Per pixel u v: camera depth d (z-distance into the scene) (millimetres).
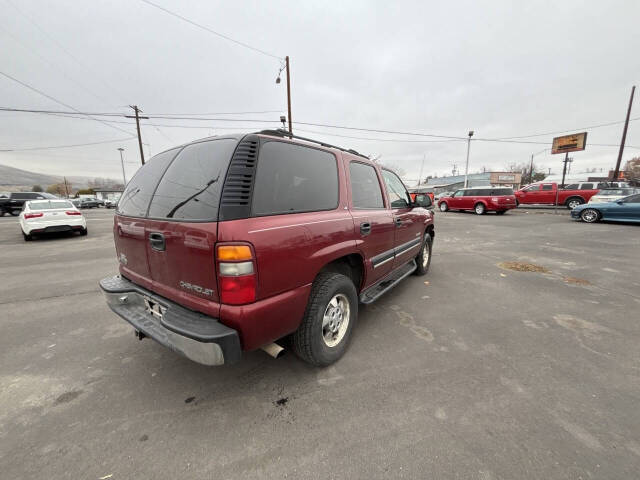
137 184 2539
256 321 1764
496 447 1663
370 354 2627
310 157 2324
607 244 7848
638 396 2072
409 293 4180
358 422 1863
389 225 3250
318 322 2219
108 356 2631
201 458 1621
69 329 3148
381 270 3201
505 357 2572
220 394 2135
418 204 4055
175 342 1811
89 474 1526
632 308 3633
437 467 1548
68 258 6594
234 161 1784
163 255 2016
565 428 1792
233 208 1695
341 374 2348
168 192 2082
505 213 18359
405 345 2779
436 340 2871
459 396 2086
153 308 2215
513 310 3586
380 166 3467
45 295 4180
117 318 3424
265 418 1904
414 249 4262
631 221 11453
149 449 1678
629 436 1728
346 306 2590
